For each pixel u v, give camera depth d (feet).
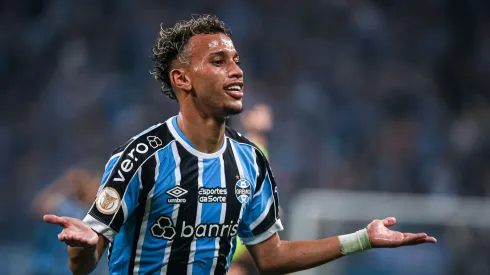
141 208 35.96
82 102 157.07
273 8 170.19
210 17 37.65
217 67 36.06
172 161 36.06
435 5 175.94
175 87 37.24
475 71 169.58
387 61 169.58
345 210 89.10
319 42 169.17
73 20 168.66
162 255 36.06
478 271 89.25
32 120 160.35
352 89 162.50
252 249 40.45
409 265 90.43
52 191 90.68
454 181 141.28
